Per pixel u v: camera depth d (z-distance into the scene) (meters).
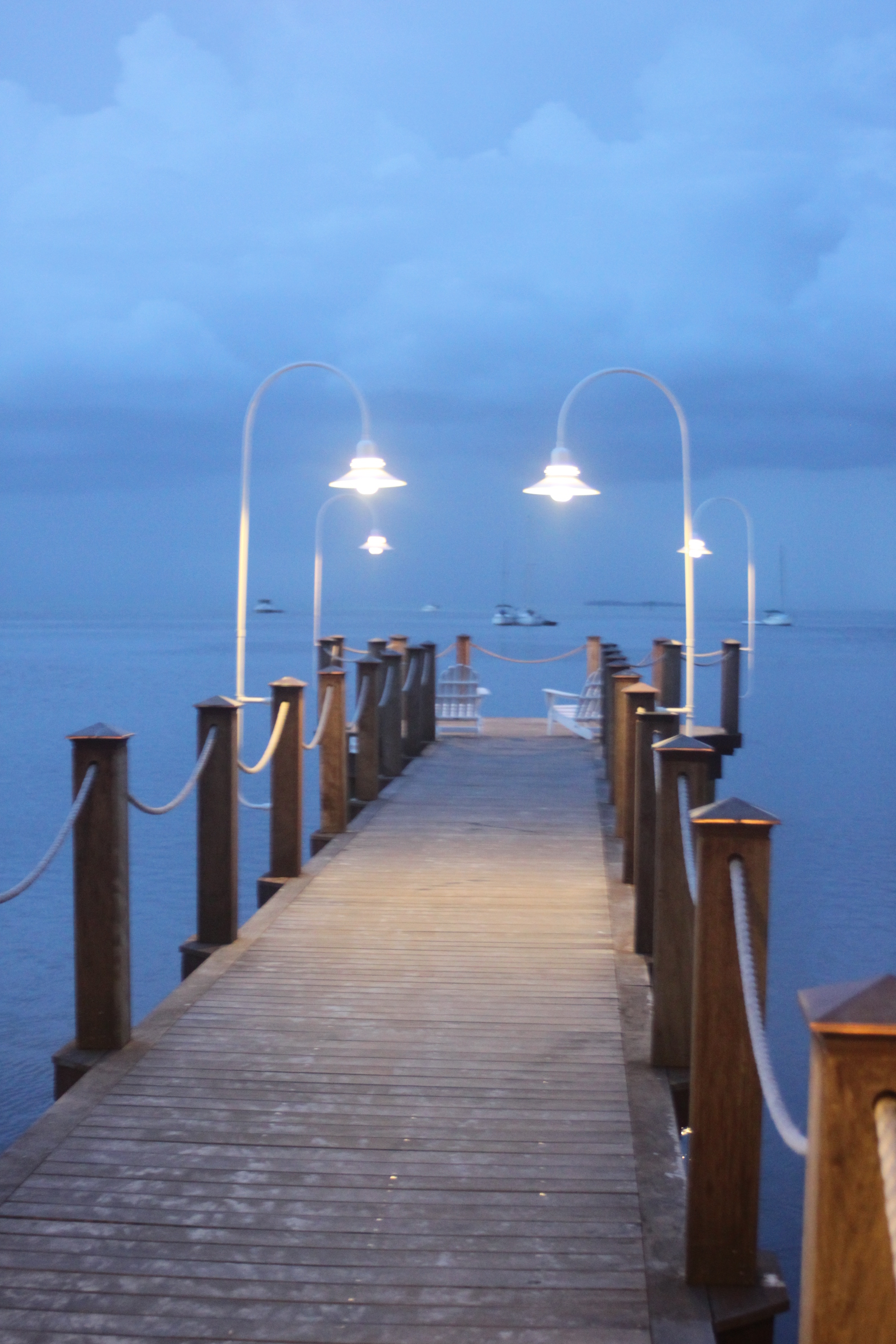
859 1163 1.83
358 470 10.39
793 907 11.12
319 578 15.66
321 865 7.27
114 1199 3.17
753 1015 2.65
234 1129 3.59
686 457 10.11
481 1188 3.26
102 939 4.20
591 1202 3.20
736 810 2.87
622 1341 2.63
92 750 4.16
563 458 9.34
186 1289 2.78
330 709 8.27
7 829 15.02
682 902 4.07
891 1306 1.84
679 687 12.59
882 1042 1.80
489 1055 4.20
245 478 10.25
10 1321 2.65
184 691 35.72
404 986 4.94
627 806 6.79
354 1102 3.80
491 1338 2.63
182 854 13.77
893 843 13.99
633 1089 3.91
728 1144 2.85
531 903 6.34
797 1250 5.80
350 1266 2.88
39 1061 7.69
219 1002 4.73
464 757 12.45
